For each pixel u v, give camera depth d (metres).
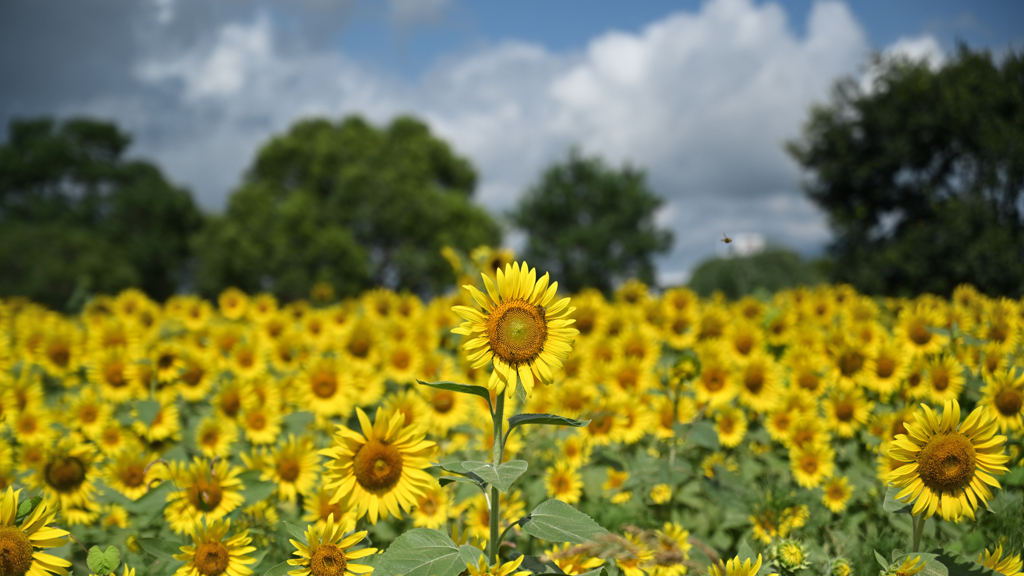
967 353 4.26
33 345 5.74
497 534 2.16
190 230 44.97
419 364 5.15
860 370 4.50
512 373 2.06
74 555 2.77
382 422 2.27
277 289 36.69
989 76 19.91
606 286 41.16
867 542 2.84
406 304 7.05
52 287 34.28
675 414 3.95
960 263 17.84
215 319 7.68
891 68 23.86
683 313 5.61
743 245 7.23
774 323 5.67
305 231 37.94
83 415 4.15
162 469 3.36
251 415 4.19
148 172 46.22
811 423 4.03
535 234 42.69
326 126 50.56
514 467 1.98
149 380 4.77
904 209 23.28
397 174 41.66
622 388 4.55
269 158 47.12
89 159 44.59
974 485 2.18
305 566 2.13
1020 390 3.08
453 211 41.44
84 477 3.23
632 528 2.05
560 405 4.22
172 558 2.48
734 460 4.19
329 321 6.85
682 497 3.65
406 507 2.24
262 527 2.96
